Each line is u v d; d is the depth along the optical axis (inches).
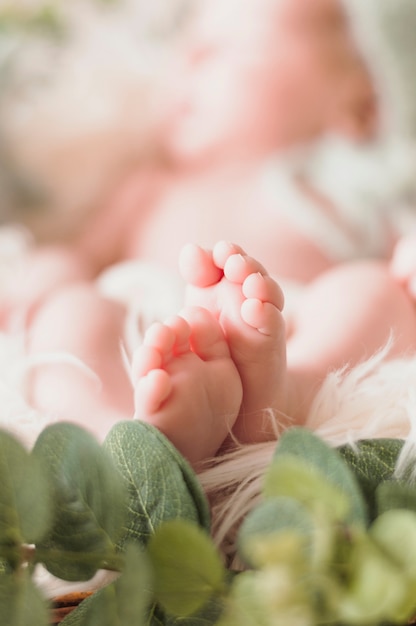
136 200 33.2
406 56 33.9
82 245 32.8
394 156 32.3
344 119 33.6
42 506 12.1
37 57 36.7
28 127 35.2
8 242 30.3
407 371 18.1
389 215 30.6
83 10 37.9
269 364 16.1
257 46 34.2
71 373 19.5
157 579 11.8
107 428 18.8
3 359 20.4
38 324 21.2
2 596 12.0
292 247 29.4
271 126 33.1
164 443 13.3
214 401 15.6
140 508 13.1
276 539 11.1
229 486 16.0
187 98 34.6
